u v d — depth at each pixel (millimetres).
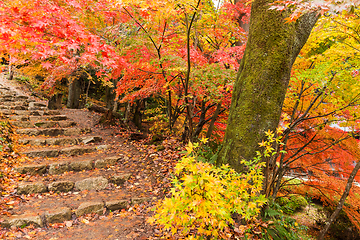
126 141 6910
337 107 4531
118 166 5332
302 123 5359
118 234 3111
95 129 7668
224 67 5711
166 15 4312
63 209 3479
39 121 6809
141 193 4336
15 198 3617
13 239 2781
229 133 3684
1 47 2686
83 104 13164
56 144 6008
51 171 4645
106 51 3213
